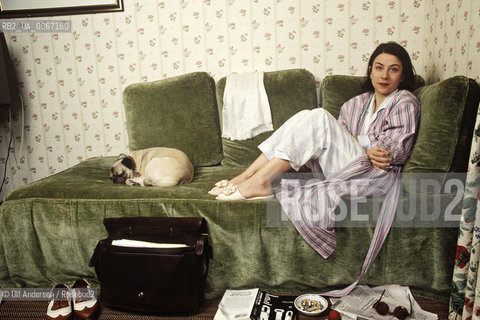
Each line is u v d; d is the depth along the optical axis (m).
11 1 2.21
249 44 2.14
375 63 1.57
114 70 2.26
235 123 1.99
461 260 1.14
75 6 2.18
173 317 1.29
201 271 1.31
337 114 1.91
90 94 2.31
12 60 2.30
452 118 1.24
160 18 2.16
